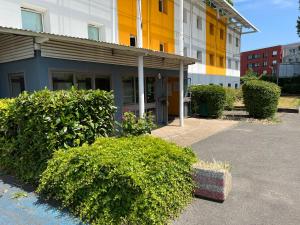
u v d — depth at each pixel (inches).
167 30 626.5
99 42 254.2
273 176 197.8
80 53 286.4
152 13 567.5
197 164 162.7
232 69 1131.9
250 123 478.6
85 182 135.5
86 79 298.4
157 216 124.4
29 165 172.7
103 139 166.6
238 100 792.9
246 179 191.5
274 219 135.1
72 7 384.8
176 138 345.4
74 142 163.2
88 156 142.3
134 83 378.3
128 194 125.7
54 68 258.8
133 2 505.0
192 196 159.2
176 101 558.9
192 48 757.9
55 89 263.4
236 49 1178.0
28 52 251.3
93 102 175.0
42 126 159.8
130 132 194.5
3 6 305.6
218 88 555.5
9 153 189.6
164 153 154.1
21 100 171.5
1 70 290.4
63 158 149.0
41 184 152.4
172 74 483.5
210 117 556.7
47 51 251.9
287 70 1636.3
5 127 190.2
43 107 157.5
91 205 131.2
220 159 245.0
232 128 425.7
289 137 347.6
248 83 543.5
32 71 251.4
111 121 187.6
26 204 149.0
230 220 134.0
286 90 1299.2
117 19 468.4
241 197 160.2
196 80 791.1
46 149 161.9
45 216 136.6
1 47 284.0
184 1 702.5
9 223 130.7
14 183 178.4
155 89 437.7
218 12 911.7
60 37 227.3
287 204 151.5
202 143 315.3
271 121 495.8
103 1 437.7
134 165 133.1
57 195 147.9
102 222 125.0
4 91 290.8
